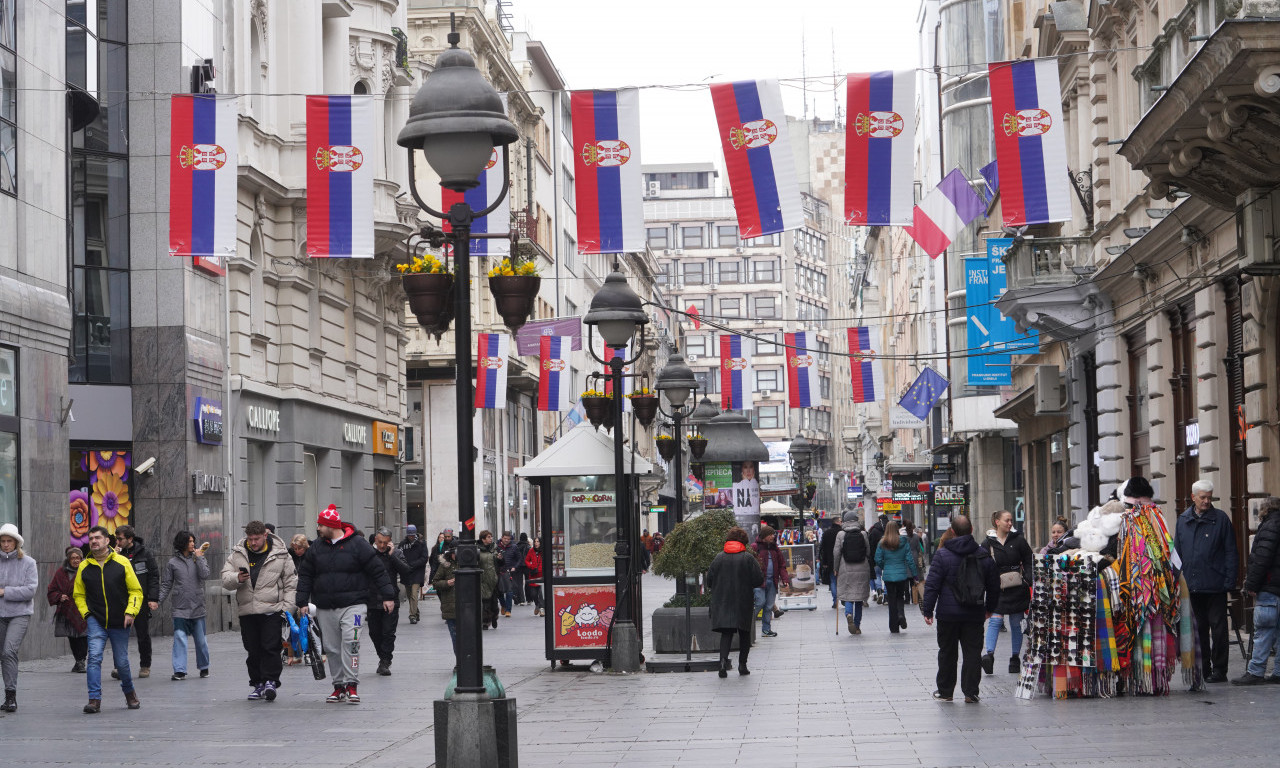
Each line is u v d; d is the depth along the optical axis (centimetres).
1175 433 2567
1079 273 2930
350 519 4284
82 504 2920
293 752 1323
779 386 15525
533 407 6931
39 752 1341
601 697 1759
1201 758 1095
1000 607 1845
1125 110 2720
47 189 2536
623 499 2105
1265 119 1647
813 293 16550
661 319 12938
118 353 3027
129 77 3058
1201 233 2231
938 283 6425
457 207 1119
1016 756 1148
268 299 3619
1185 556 1630
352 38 4138
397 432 4709
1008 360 3634
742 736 1345
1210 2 1775
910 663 2098
